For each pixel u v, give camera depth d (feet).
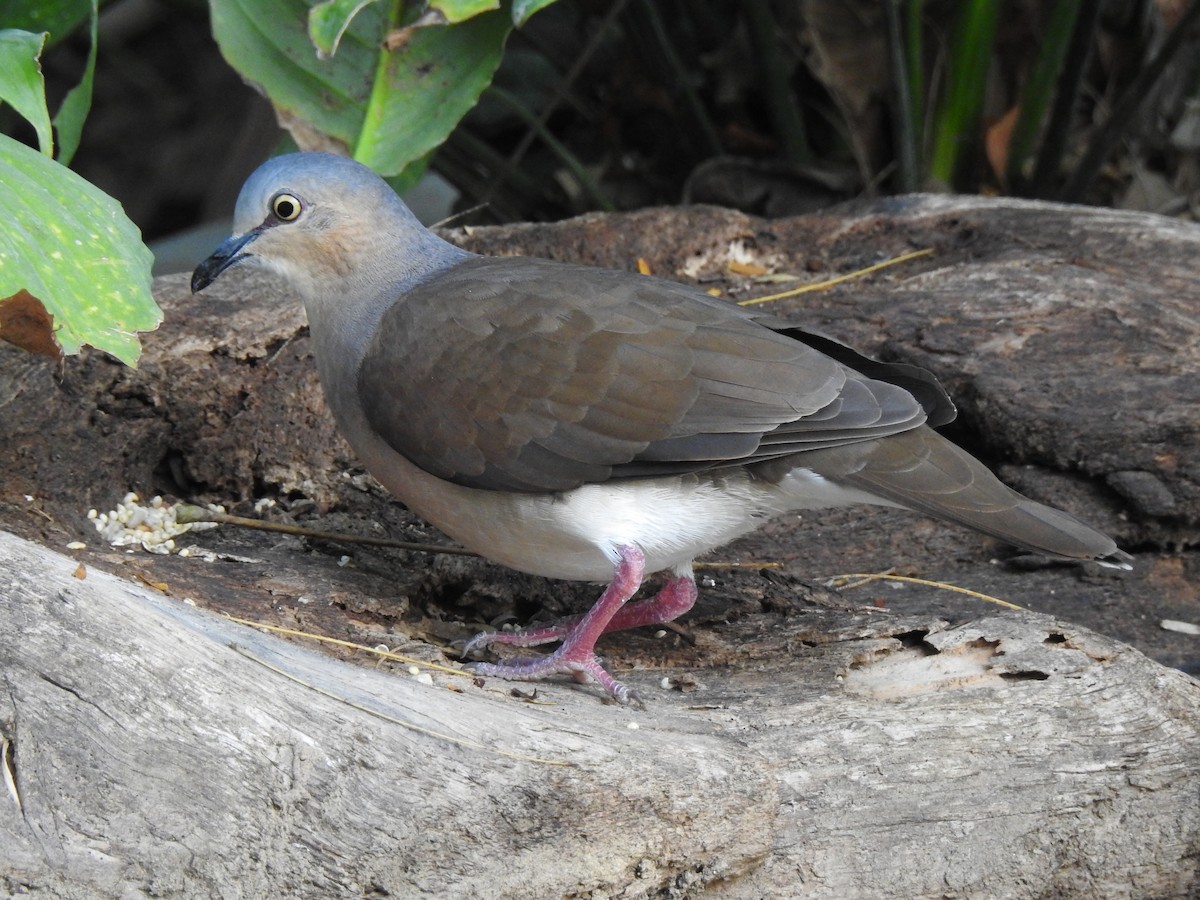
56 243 24.16
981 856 23.65
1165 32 45.70
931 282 35.78
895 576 30.81
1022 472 32.17
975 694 24.47
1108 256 36.52
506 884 20.68
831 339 26.05
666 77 46.44
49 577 20.24
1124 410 31.42
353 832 19.95
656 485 25.13
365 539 28.89
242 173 68.49
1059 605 30.40
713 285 36.94
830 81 45.57
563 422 24.72
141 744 19.35
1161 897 24.62
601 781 20.99
